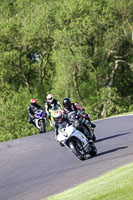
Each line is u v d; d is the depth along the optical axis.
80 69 112.62
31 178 26.95
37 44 127.12
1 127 118.75
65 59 110.31
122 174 21.00
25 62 136.38
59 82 114.69
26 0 145.50
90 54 119.25
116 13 119.56
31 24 120.81
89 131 32.53
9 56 121.69
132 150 29.55
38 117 56.62
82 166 27.39
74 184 22.36
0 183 27.28
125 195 16.39
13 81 132.50
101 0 117.62
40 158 34.41
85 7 114.75
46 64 136.50
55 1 127.31
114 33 117.12
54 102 41.09
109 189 18.11
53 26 122.25
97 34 117.62
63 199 18.59
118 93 129.62
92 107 122.81
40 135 51.22
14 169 31.48
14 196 22.53
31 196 21.66
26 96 123.25
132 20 120.31
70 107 30.81
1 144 47.31
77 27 113.81
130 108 126.06
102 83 125.81
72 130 28.80
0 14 148.00
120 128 45.25
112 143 35.03
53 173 27.14
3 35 123.31
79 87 124.50
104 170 24.39
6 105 118.19
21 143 45.50
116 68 126.12
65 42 111.69
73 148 28.91
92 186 19.98
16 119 118.00
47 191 22.08
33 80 139.12
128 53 125.62
